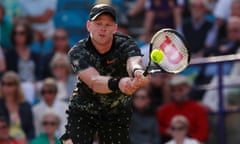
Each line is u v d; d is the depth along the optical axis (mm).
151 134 28922
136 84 14477
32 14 33625
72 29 33531
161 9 34062
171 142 28094
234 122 30125
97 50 16422
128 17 34875
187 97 29266
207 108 30188
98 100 16734
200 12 33125
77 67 16234
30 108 28719
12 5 33406
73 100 17031
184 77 29219
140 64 15992
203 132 28922
